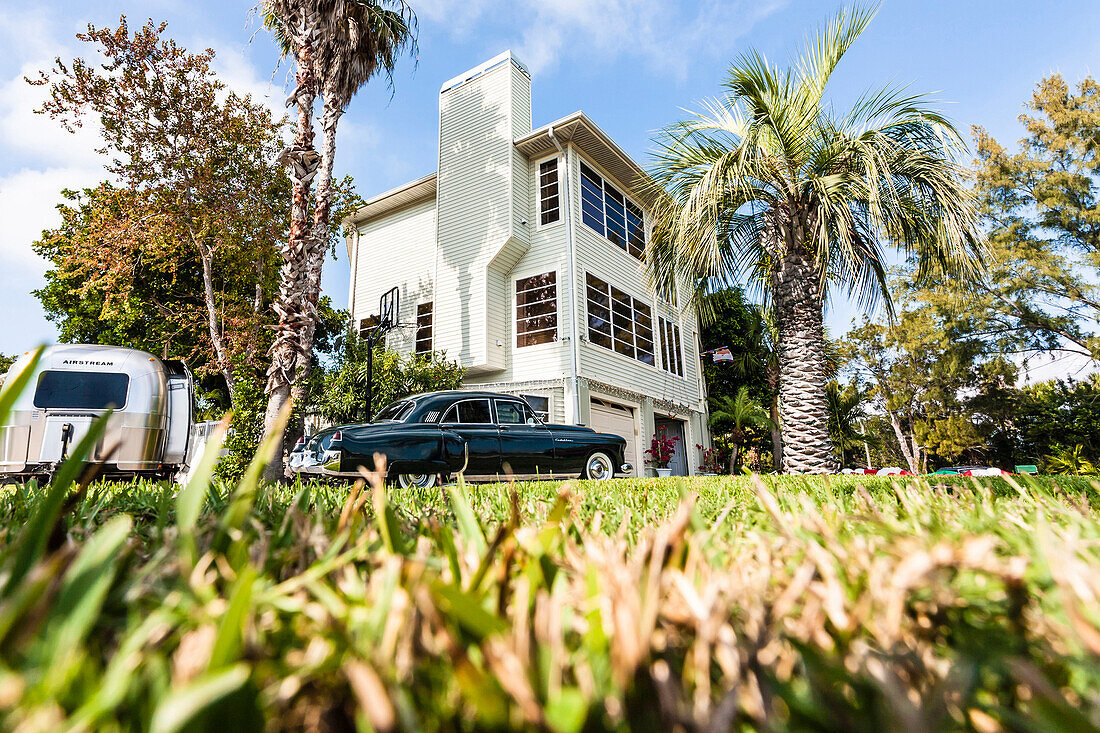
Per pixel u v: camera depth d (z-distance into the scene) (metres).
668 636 0.34
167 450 7.07
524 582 0.37
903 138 8.22
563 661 0.32
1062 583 0.35
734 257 9.30
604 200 15.06
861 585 0.44
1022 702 0.33
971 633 0.39
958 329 24.20
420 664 0.30
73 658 0.26
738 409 18.11
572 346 12.44
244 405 9.59
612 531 1.05
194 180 12.95
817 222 8.01
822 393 8.20
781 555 0.61
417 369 11.61
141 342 16.36
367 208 16.38
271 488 1.49
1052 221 22.16
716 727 0.22
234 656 0.25
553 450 7.63
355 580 0.44
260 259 14.73
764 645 0.31
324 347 17.48
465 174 14.41
